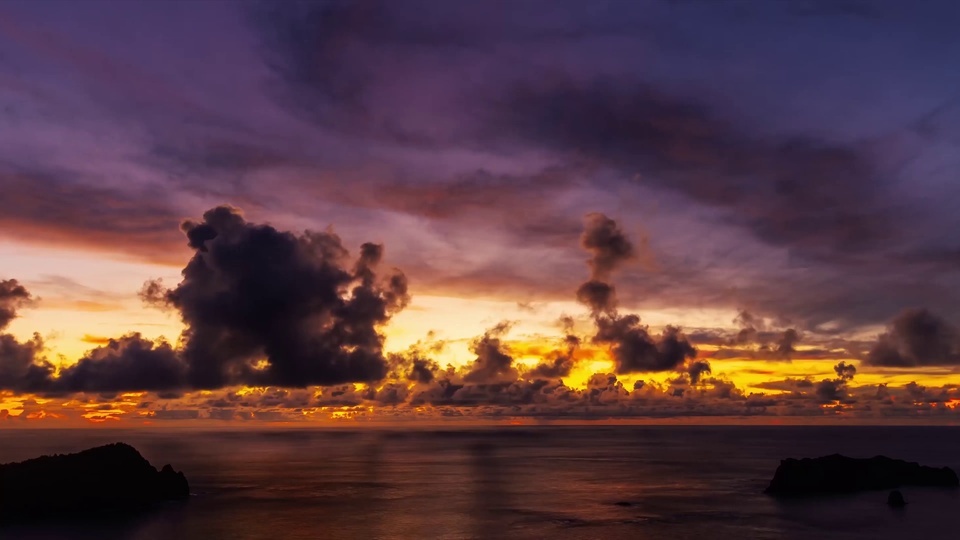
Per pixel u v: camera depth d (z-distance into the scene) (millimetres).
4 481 100125
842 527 96938
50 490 102000
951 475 131375
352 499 133375
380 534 98500
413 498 135000
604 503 125250
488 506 123812
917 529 95188
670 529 98875
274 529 100938
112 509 106188
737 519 104375
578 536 95688
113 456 114375
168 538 92000
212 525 101438
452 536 97000
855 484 128125
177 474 125312
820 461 132250
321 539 94688
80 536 90312
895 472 131750
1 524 94250
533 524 105188
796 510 110312
